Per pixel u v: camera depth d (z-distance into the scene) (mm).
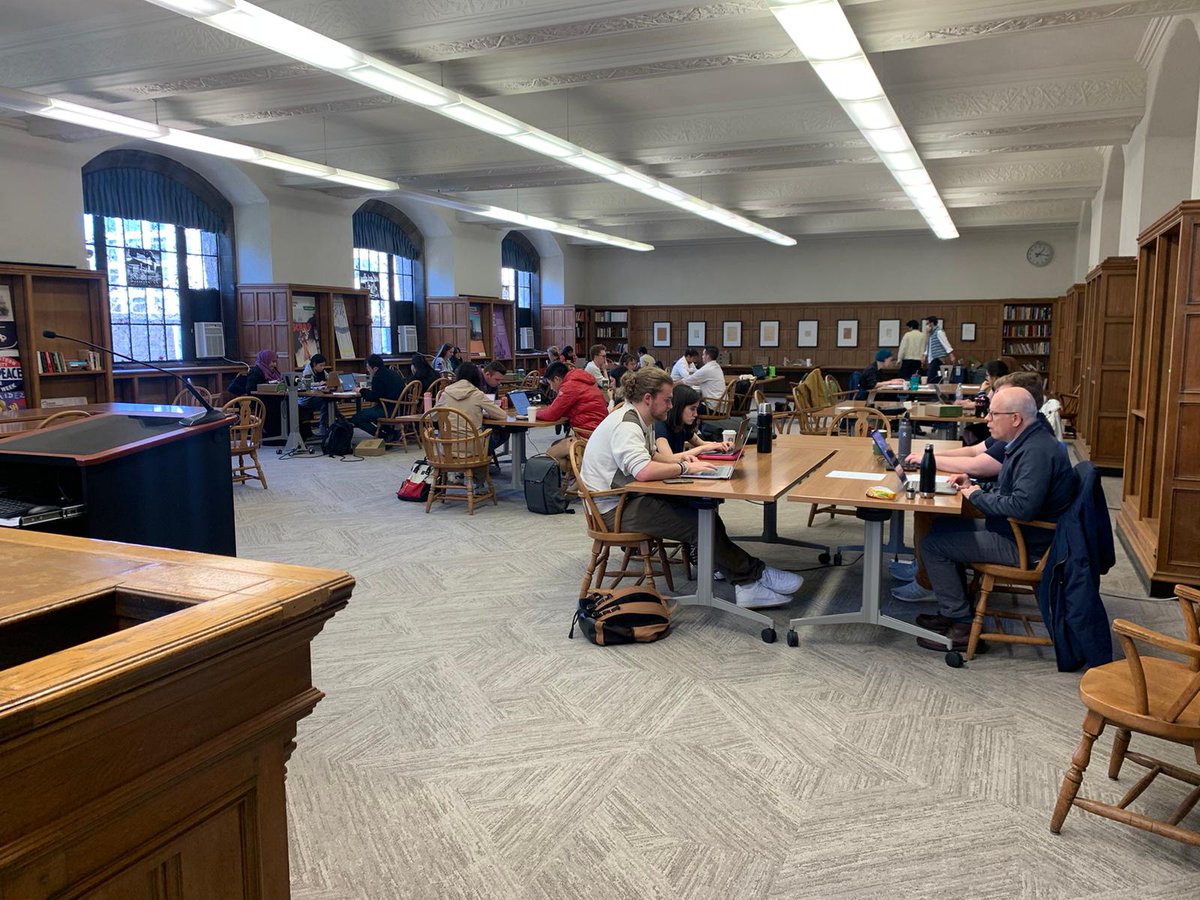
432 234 14297
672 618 3850
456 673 3250
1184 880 2004
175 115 7207
